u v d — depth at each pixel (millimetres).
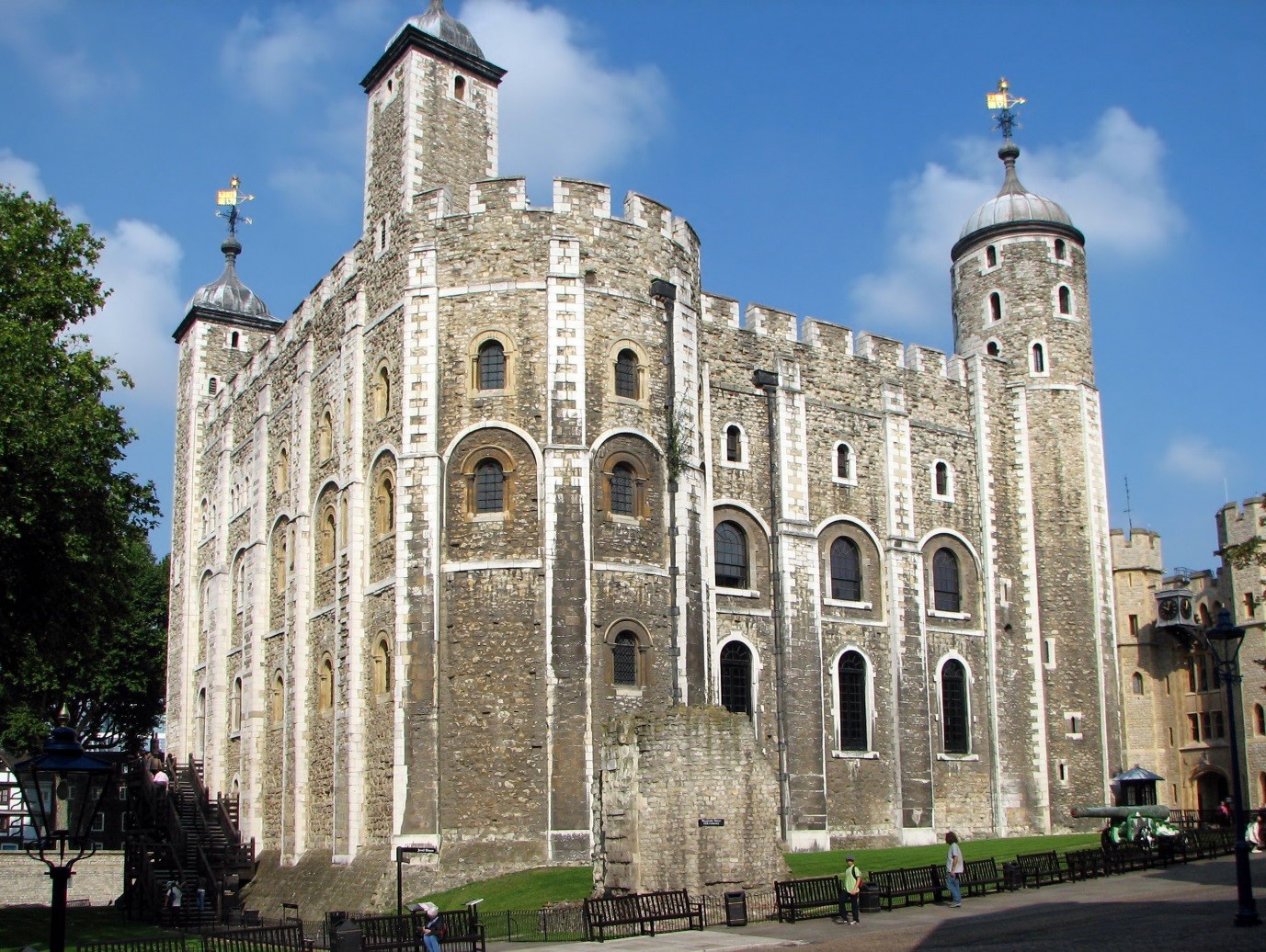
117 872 46062
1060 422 43250
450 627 29781
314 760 34625
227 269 53062
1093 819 40625
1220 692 46719
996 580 41469
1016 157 47156
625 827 23375
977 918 21875
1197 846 31266
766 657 36062
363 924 21922
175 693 49000
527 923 22688
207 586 47188
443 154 35125
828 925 21938
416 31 35094
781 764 35531
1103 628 42188
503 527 30031
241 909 33594
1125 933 18797
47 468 25703
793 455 37688
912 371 41531
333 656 34156
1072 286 44562
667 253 32938
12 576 26484
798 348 38875
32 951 19094
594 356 31094
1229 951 16453
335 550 34938
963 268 46156
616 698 29531
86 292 28625
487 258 31453
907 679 38500
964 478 41875
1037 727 40906
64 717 57312
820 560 37875
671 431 31781
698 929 22047
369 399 33281
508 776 28719
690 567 31562
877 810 37156
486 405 30688
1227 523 46594
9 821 45312
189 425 50312
